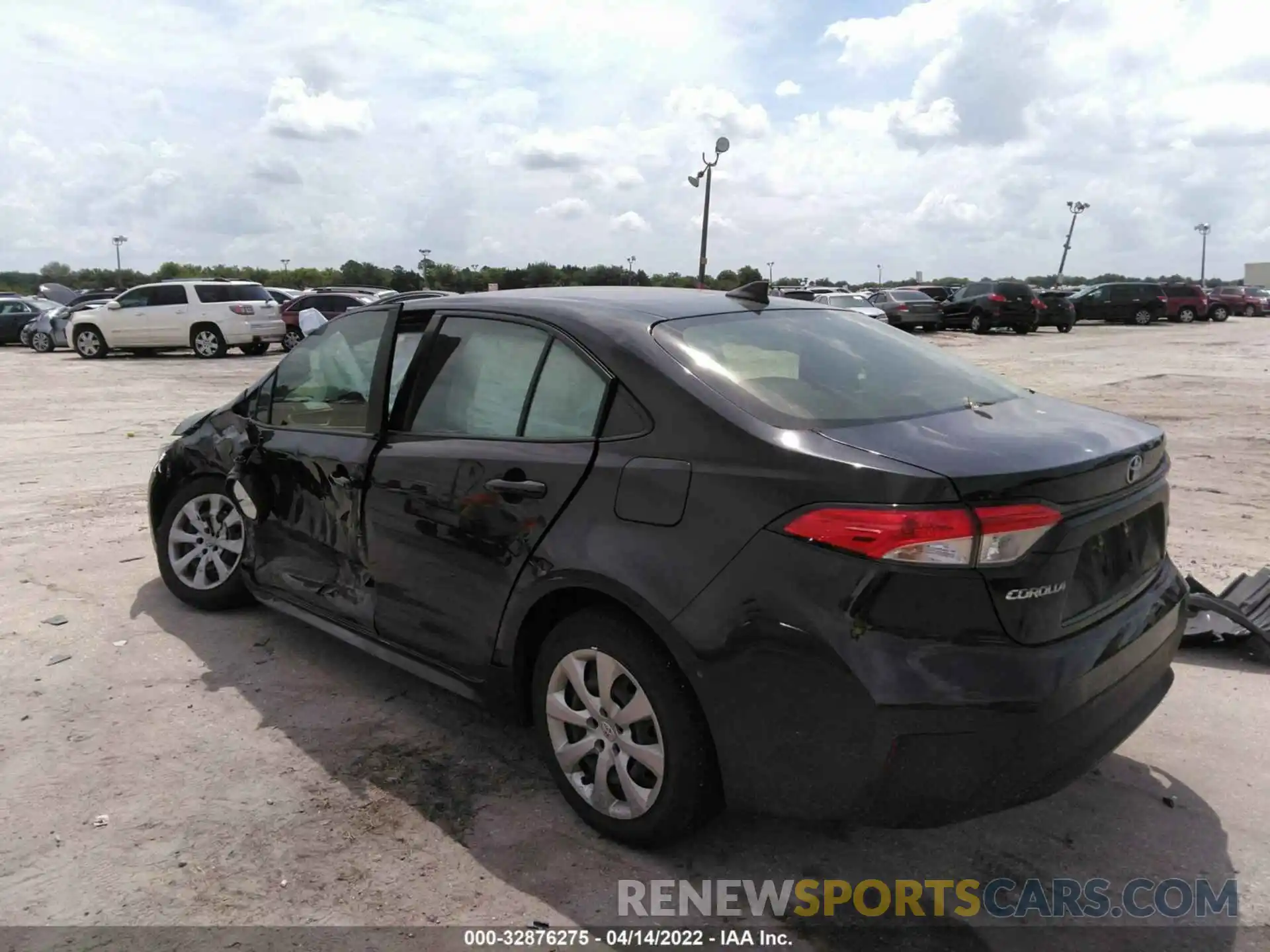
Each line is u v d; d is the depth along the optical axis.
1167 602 2.96
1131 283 38.19
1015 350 23.88
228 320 22.86
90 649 4.45
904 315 29.69
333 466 3.87
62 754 3.51
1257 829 3.05
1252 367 18.70
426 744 3.62
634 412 2.90
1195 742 3.60
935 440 2.61
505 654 3.20
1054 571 2.46
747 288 3.68
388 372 3.77
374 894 2.75
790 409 2.74
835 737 2.43
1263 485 7.85
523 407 3.24
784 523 2.49
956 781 2.37
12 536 6.33
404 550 3.54
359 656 4.42
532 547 3.03
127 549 6.02
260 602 4.66
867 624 2.37
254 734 3.68
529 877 2.83
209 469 4.80
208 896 2.73
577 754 3.03
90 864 2.87
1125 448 2.74
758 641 2.50
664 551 2.69
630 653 2.79
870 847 2.99
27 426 11.59
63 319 25.66
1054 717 2.40
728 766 2.63
